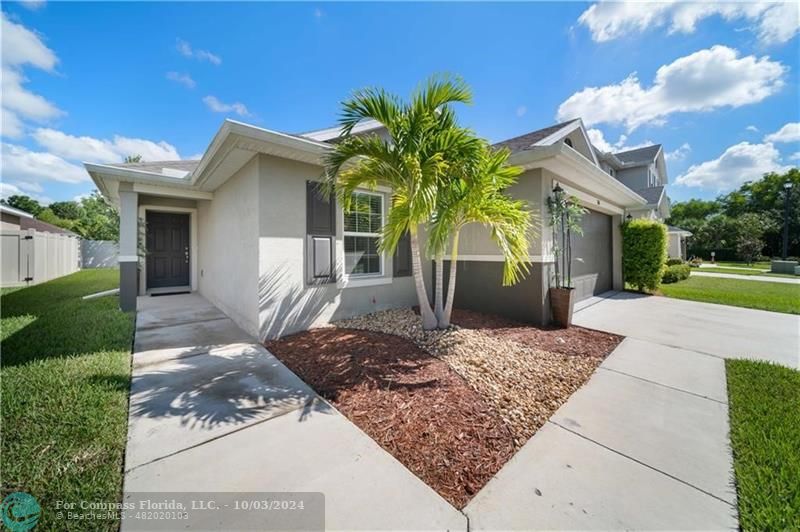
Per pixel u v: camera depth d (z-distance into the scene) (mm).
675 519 1831
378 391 3305
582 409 3076
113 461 2238
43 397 3049
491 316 6527
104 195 8672
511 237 4820
